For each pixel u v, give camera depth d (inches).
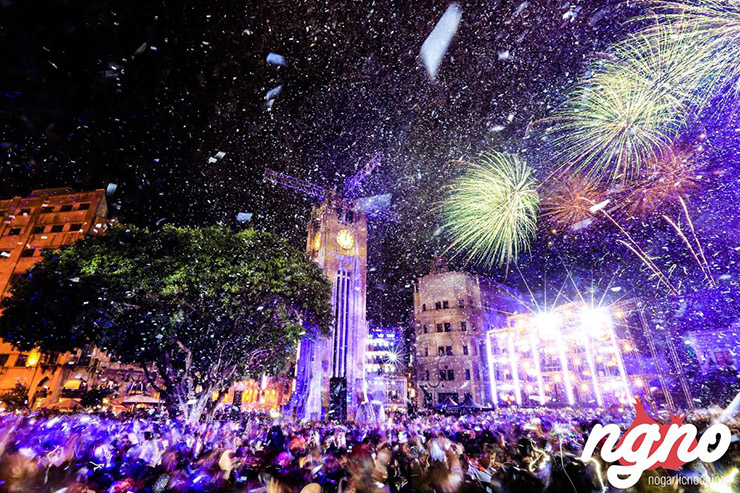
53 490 275.3
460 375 2300.7
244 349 827.4
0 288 1851.6
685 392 1460.4
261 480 275.7
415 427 762.2
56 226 1983.3
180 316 746.8
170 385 821.2
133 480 296.8
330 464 333.4
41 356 1594.5
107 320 729.6
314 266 937.5
